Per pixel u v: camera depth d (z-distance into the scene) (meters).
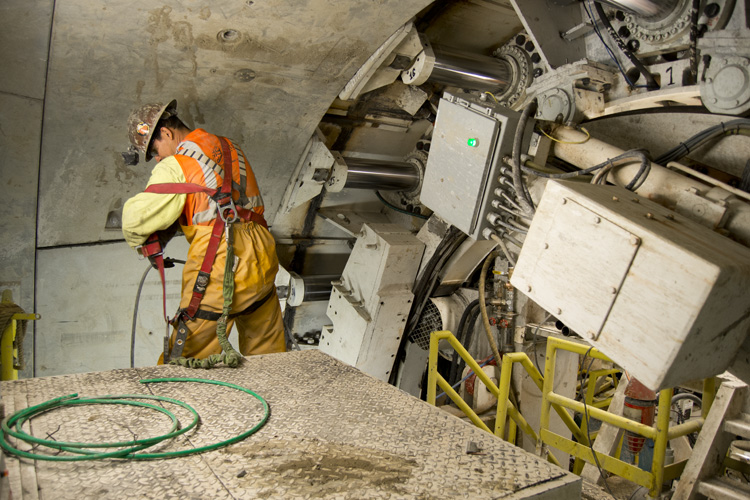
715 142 2.55
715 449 2.46
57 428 1.67
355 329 4.25
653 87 2.70
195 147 2.73
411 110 4.18
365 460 1.59
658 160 2.51
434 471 1.55
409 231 4.44
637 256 1.82
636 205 2.08
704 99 2.36
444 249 4.19
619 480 3.54
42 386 2.00
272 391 2.10
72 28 2.79
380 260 4.18
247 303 2.80
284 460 1.56
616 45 2.86
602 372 4.21
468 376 4.29
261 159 4.05
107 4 2.73
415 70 3.67
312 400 2.03
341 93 3.82
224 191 2.71
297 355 2.59
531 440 4.06
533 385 4.06
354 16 3.16
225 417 1.83
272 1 2.94
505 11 3.87
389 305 4.22
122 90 3.21
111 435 1.64
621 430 3.33
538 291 2.15
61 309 3.78
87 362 3.97
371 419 1.89
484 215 2.76
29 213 3.42
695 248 1.74
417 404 2.05
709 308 1.69
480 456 1.67
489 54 4.34
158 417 1.79
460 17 3.94
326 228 4.94
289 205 4.39
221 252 2.68
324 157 4.10
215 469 1.49
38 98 3.03
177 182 2.61
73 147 3.32
